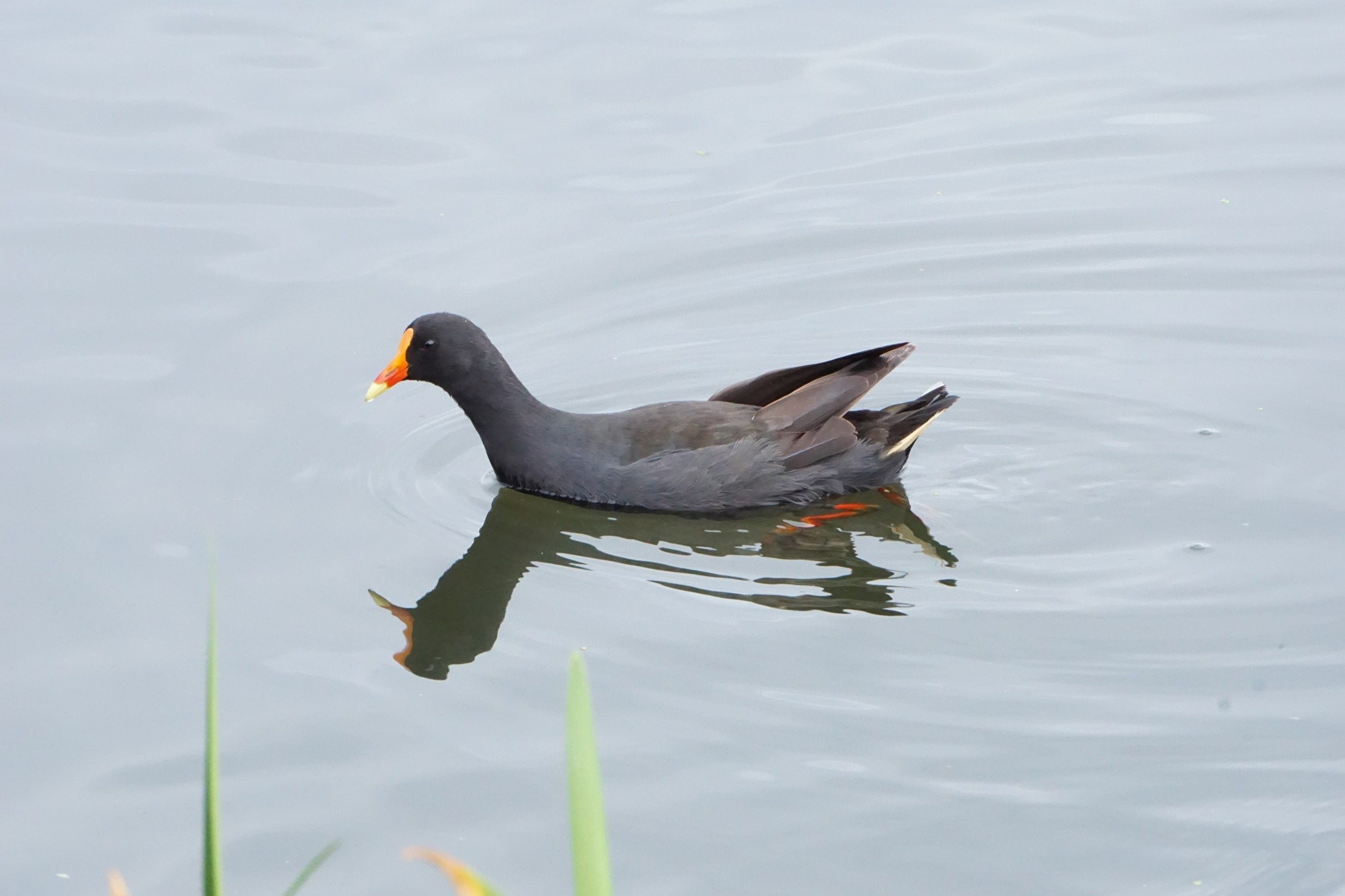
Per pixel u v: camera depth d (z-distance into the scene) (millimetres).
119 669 10797
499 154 19000
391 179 18484
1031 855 8445
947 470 13656
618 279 17078
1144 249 17328
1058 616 11086
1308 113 19641
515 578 12086
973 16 22469
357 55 21125
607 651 10844
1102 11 22672
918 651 10672
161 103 19859
